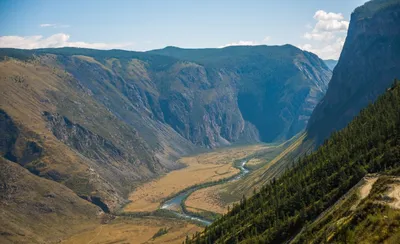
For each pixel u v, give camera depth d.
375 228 84.25
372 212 90.00
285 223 141.62
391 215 84.94
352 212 102.50
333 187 146.12
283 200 161.00
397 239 77.81
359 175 135.62
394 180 99.12
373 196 95.56
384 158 135.00
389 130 153.50
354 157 153.75
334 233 95.62
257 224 157.38
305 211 139.25
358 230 87.81
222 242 162.88
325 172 156.50
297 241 120.50
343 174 145.12
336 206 124.19
